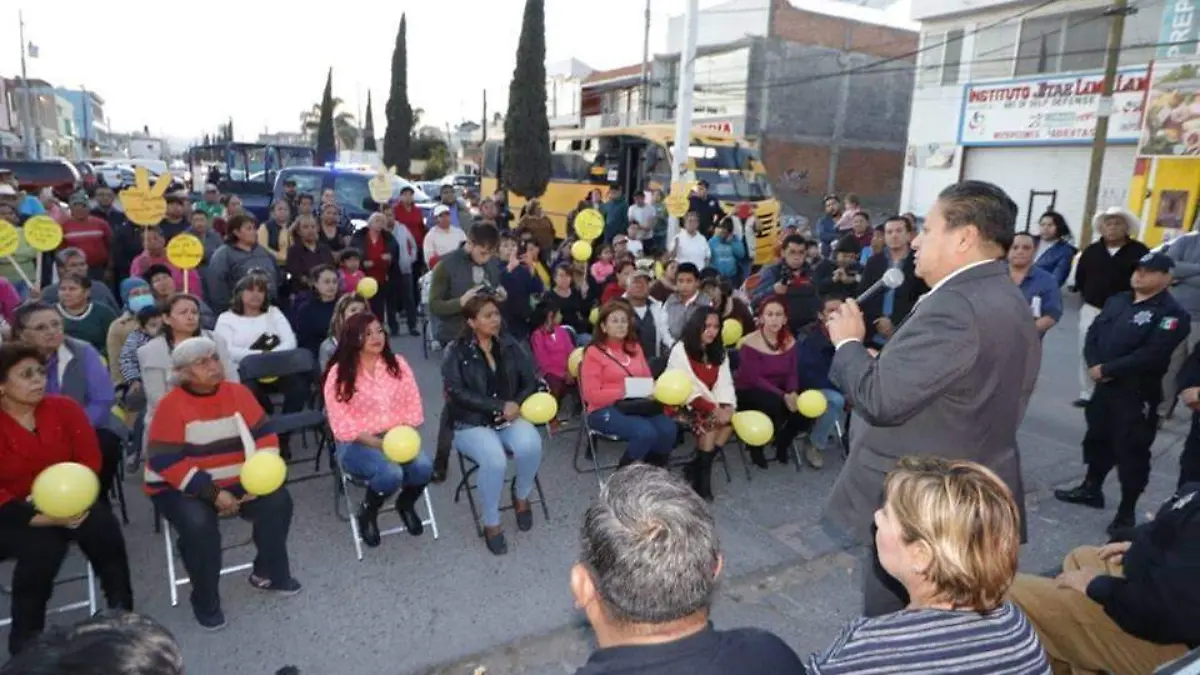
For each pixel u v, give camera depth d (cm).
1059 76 1802
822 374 593
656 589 134
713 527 147
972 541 168
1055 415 722
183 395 373
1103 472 513
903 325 246
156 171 3081
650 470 155
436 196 2936
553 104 5078
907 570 181
